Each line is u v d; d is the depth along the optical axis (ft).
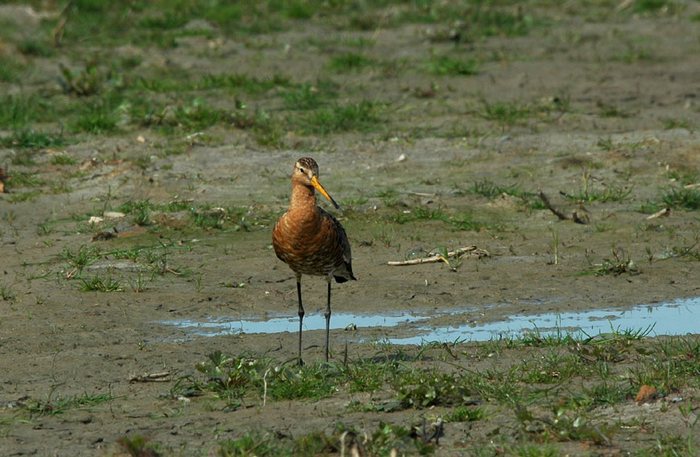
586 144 65.21
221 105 75.72
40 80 82.64
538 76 83.41
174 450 30.30
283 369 35.35
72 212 55.83
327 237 38.19
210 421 32.48
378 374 35.70
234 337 40.96
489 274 47.67
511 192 57.31
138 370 37.40
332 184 59.88
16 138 66.49
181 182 59.88
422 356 38.27
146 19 100.48
